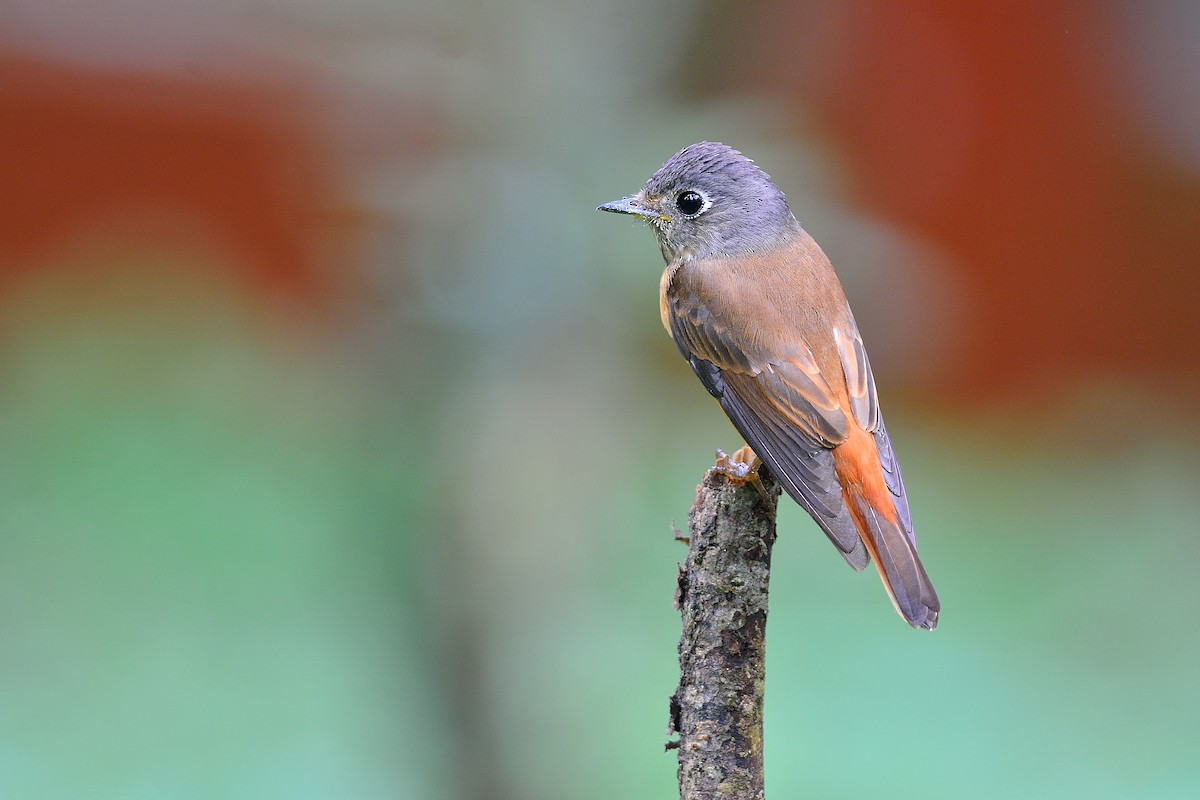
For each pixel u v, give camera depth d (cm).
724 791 616
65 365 1616
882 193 1593
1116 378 1811
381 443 1116
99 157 1593
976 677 1285
